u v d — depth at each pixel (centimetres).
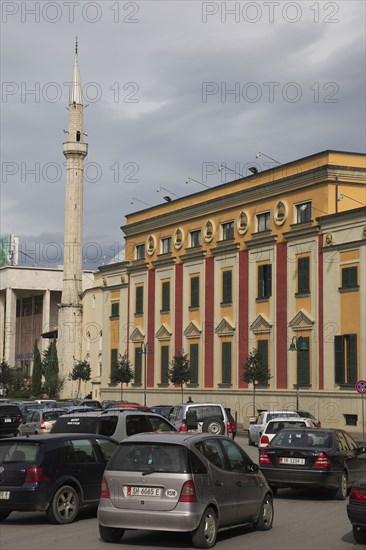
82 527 1702
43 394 9156
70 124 9294
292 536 1592
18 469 1720
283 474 2142
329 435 2216
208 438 1555
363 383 4331
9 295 11812
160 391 6662
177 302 6581
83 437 1844
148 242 7000
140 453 1482
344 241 5019
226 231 6128
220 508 1496
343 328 5006
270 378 5544
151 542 1518
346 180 5225
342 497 2161
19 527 1708
